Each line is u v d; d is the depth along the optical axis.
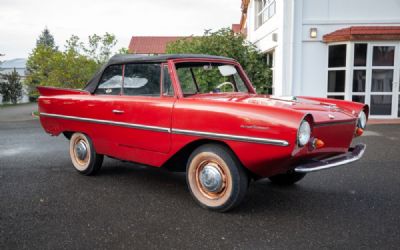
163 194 4.27
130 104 4.27
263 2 13.92
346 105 4.25
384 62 10.38
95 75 4.95
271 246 2.93
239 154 3.36
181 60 4.11
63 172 5.32
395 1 10.45
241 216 3.57
